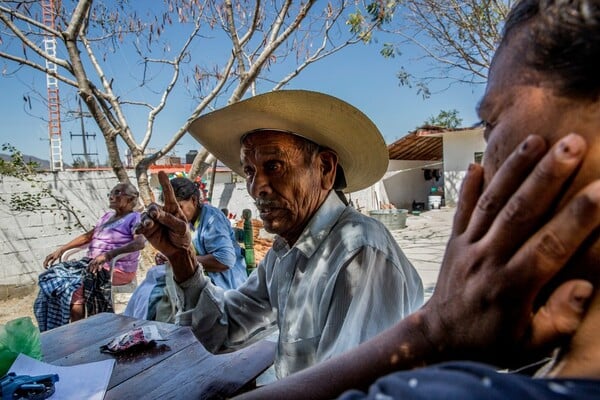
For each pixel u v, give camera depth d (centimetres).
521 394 28
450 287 41
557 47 34
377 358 50
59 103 609
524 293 34
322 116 131
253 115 134
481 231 38
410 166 1706
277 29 457
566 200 31
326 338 112
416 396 30
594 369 31
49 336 165
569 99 33
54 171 567
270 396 58
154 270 272
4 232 523
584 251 32
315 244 126
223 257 260
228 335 156
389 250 122
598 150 30
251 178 137
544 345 35
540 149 32
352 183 169
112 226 359
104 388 117
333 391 54
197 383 124
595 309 32
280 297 134
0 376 115
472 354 39
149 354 142
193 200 266
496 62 40
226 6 452
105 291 320
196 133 172
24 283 535
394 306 116
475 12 498
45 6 487
